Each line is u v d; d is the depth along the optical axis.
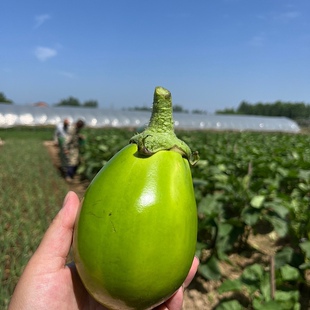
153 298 0.19
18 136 4.58
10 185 1.53
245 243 0.90
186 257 0.20
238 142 3.07
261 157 1.65
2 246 0.82
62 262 0.27
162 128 0.21
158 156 0.20
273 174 1.32
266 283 0.60
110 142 2.45
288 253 0.70
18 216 1.02
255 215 0.80
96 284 0.19
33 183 1.63
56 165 2.32
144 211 0.19
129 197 0.19
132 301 0.19
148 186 0.19
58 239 0.27
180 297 0.30
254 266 0.64
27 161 2.26
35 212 1.15
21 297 0.26
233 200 0.91
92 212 0.19
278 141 3.45
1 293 0.61
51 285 0.26
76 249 0.20
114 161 0.21
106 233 0.19
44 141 4.15
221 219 0.88
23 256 0.73
